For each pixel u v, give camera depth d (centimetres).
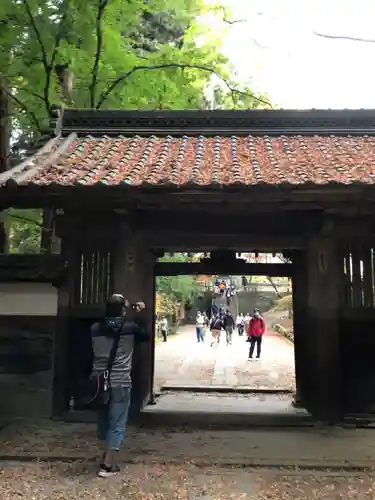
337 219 642
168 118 786
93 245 664
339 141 753
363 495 414
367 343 642
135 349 662
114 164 625
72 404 642
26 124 1138
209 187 515
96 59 1038
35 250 1725
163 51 1155
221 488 429
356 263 654
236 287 4850
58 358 645
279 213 654
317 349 646
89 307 651
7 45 1003
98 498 409
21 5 973
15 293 661
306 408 775
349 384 640
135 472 467
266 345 2477
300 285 800
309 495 414
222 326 2508
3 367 652
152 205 583
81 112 795
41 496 413
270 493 418
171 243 665
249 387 1093
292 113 782
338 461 492
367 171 568
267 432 605
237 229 662
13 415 641
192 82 1276
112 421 466
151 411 718
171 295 2966
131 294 645
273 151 698
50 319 655
